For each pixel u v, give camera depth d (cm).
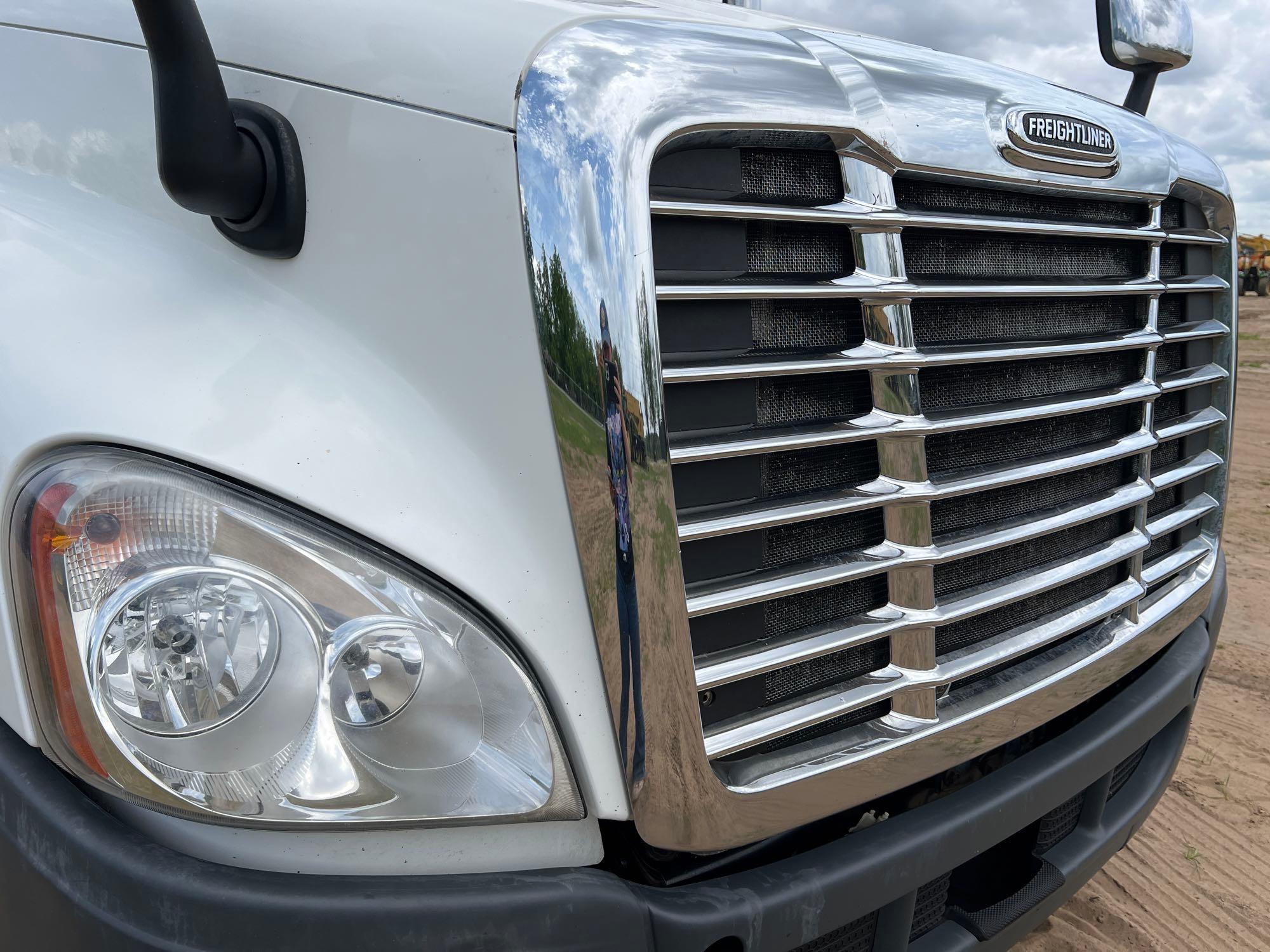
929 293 154
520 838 128
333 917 116
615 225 122
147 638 116
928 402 163
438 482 126
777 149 141
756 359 138
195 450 120
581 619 127
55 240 149
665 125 126
